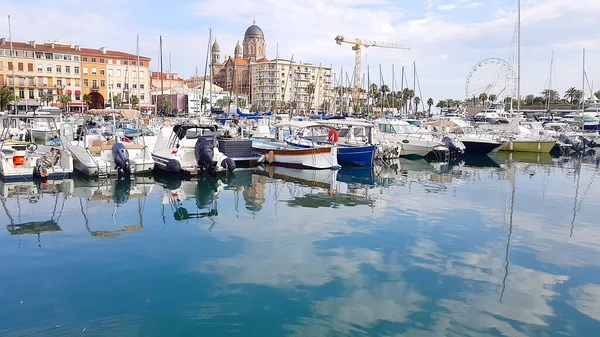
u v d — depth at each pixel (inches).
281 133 1401.3
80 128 1347.2
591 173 1149.7
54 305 334.0
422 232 554.3
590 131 2087.8
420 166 1266.0
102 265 418.9
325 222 593.3
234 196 765.3
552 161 1435.8
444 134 1517.0
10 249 459.8
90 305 335.0
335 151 1119.0
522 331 310.0
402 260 449.1
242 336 294.5
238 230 546.3
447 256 465.4
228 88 6058.1
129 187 831.1
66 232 525.0
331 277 398.6
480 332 306.7
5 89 3043.8
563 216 653.9
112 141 1008.2
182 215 621.3
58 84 4001.0
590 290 382.6
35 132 1252.5
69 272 400.2
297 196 775.1
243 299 349.4
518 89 1786.4
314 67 6294.3
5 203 674.2
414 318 324.2
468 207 705.6
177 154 959.0
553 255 474.6
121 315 320.2
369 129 1245.1
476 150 1573.6
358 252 471.2
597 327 317.7
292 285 378.3
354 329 306.0
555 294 373.4
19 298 345.4
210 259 439.8
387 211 666.2
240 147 1143.6
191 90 5088.6
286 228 559.5
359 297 357.4
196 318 317.1
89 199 716.0
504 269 430.0
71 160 896.3
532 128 1893.5
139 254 451.5
